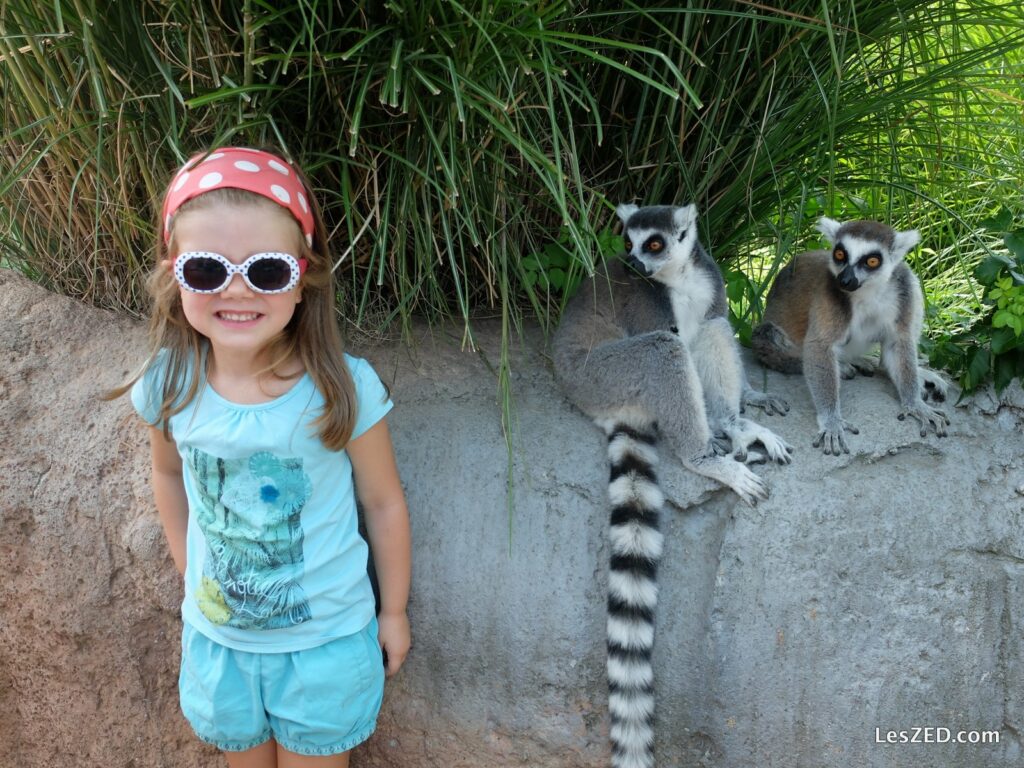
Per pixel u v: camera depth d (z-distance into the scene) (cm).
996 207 170
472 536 116
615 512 114
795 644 110
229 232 84
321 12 109
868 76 138
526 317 143
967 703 110
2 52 109
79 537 121
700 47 131
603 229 146
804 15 129
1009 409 121
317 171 122
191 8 106
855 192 160
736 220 154
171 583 117
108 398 97
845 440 119
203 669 97
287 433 92
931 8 142
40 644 125
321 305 93
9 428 125
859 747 109
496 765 116
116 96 115
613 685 109
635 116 139
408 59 104
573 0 120
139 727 124
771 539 111
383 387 99
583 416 127
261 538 94
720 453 120
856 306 125
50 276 142
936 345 139
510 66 112
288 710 97
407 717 117
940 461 117
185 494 104
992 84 159
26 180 128
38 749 130
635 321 132
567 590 114
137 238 130
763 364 145
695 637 112
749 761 111
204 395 93
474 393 127
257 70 110
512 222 129
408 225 126
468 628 115
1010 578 111
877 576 111
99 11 109
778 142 139
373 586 115
